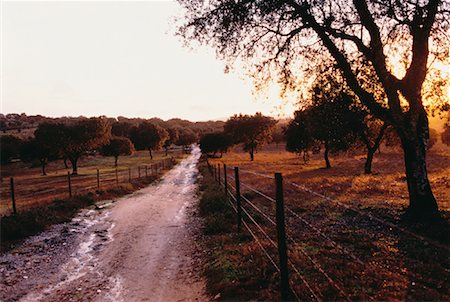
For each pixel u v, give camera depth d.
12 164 98.69
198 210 18.09
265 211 15.41
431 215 11.52
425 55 11.76
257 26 13.22
